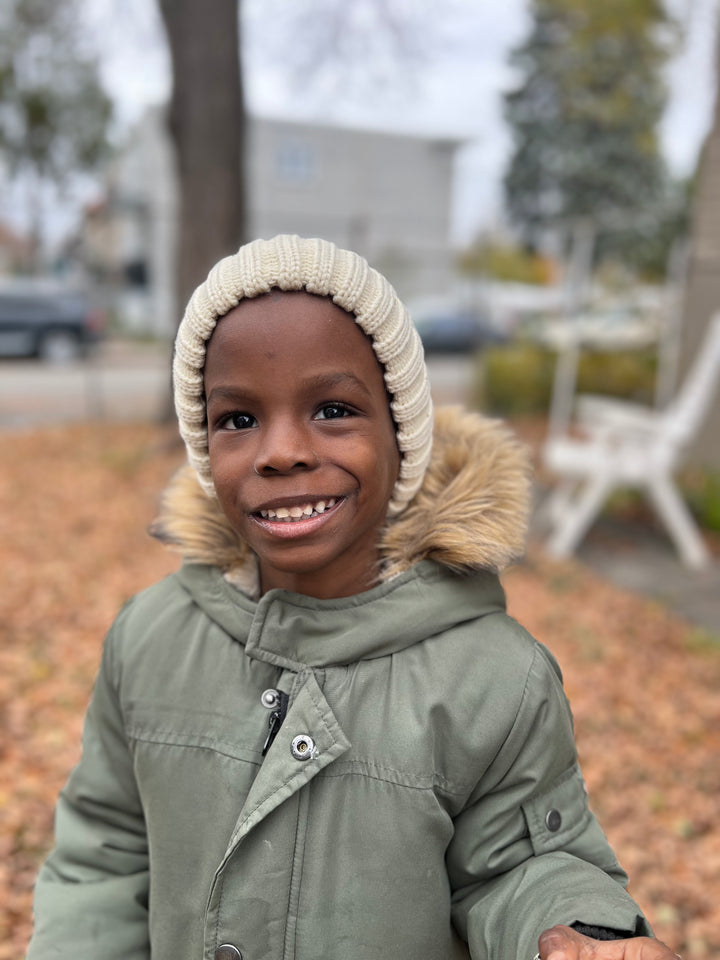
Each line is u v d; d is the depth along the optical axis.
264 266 0.80
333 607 0.92
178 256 6.81
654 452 5.00
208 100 6.48
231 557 1.01
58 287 15.51
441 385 12.81
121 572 4.55
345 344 0.81
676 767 2.98
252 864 0.87
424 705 0.87
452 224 26.39
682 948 2.21
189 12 6.38
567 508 5.69
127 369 15.44
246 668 0.95
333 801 0.87
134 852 1.07
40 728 3.00
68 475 6.52
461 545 0.89
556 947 0.69
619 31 11.12
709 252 6.10
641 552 5.24
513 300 12.88
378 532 0.95
